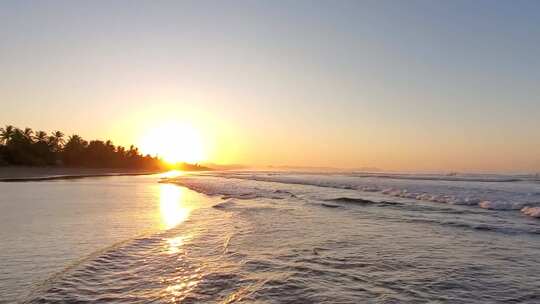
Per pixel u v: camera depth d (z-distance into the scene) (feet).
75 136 449.89
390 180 177.47
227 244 32.48
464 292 20.59
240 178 220.64
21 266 25.32
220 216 50.83
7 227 41.60
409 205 64.90
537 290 20.97
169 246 31.53
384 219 48.01
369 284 21.66
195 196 90.79
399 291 20.53
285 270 24.32
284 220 46.88
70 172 357.61
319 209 58.95
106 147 492.54
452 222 45.39
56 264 25.84
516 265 26.18
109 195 92.99
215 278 22.47
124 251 29.60
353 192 98.12
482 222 45.70
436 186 124.26
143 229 40.32
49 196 88.02
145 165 630.74
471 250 30.76
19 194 94.32
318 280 22.29
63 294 19.69
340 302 18.67
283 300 18.85
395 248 31.22
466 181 170.91
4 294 19.77
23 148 356.59
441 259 27.66
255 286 21.02
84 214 53.42
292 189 111.55
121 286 21.02
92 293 19.88
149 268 24.70
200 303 18.43
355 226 42.32
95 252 29.40
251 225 42.83
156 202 73.72
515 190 106.11
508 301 19.30
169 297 19.26
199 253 29.07
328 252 29.63
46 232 38.40
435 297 19.70
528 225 43.37
